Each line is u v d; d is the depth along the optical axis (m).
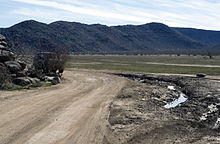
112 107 19.09
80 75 42.44
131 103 20.98
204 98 24.48
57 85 29.66
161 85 34.41
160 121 15.95
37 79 30.06
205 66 64.88
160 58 112.00
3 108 17.08
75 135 12.63
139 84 33.62
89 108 18.36
